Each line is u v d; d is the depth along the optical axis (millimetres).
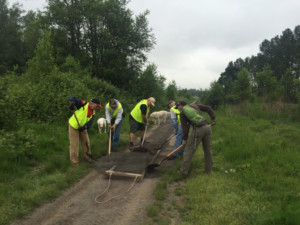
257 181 5391
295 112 18781
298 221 3703
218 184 5348
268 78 32875
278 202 4453
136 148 7438
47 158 6738
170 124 15469
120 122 8398
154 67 27641
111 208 4508
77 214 4289
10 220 3992
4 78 12852
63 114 10500
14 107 9641
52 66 16828
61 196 4934
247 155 7258
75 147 6430
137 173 5805
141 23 27703
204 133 5836
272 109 21094
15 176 5551
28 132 7449
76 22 25984
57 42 25531
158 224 3990
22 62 39156
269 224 3809
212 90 31859
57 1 25703
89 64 25609
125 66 27719
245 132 11062
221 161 7129
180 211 4391
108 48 26312
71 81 14328
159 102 28797
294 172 5945
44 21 25953
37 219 4102
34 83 13141
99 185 5516
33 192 4820
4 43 39250
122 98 20656
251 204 4461
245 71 31500
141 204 4664
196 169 6441
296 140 9961
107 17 26234
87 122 6516
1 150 6348
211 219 4023
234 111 23141
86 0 25156
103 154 7672
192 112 5844
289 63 64000
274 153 7465
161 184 5441
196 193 4965
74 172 5988
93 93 16922
